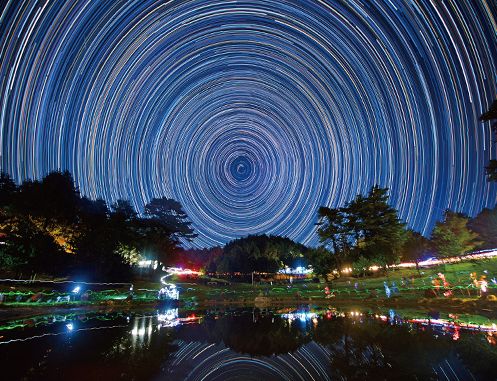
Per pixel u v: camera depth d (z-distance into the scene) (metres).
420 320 15.67
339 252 45.06
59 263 29.28
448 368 7.60
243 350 10.48
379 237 43.97
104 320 17.05
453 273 39.38
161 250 49.66
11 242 27.47
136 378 7.03
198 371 8.00
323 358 9.20
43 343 10.30
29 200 30.34
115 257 36.34
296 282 63.81
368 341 11.05
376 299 27.17
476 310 18.61
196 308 27.20
